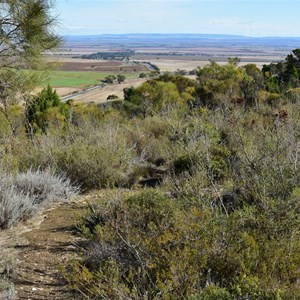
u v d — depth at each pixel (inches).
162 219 164.9
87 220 207.9
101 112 649.0
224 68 889.5
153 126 468.4
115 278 126.4
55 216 236.2
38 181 269.4
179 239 136.3
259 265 129.6
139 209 179.5
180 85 916.0
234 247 136.2
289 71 1019.9
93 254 159.5
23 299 145.0
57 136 381.1
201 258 128.3
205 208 163.3
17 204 227.1
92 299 132.4
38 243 195.5
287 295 115.8
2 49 339.9
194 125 333.4
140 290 128.0
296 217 161.9
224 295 112.0
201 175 225.8
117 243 156.8
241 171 221.6
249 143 259.1
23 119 441.4
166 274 124.6
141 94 747.4
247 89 668.1
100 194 278.7
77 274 136.7
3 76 350.3
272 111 440.5
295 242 139.6
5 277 160.9
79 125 461.1
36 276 162.4
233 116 375.6
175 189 217.2
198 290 117.3
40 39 343.3
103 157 304.2
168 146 372.5
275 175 193.8
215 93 686.5
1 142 341.4
